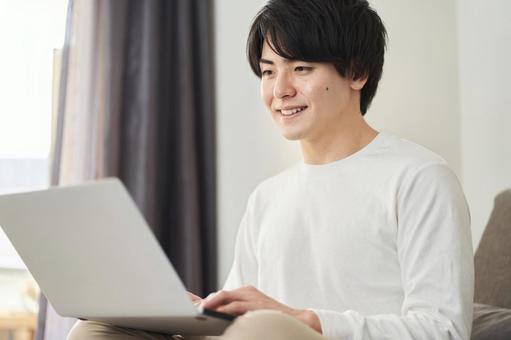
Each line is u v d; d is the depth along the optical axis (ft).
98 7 10.13
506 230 6.03
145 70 10.39
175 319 4.05
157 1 10.52
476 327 5.11
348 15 5.32
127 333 4.63
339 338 4.40
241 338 3.68
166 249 10.55
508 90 7.75
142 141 10.32
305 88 5.27
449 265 4.66
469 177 8.71
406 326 4.47
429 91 9.04
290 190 5.71
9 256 10.46
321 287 5.29
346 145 5.46
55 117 10.11
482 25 8.29
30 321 10.14
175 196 10.58
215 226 10.63
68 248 4.20
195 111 10.76
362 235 5.16
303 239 5.49
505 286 5.70
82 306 4.46
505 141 7.84
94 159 9.92
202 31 10.71
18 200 4.24
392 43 9.21
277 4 5.35
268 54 5.44
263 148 10.01
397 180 5.06
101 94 10.09
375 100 9.25
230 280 6.04
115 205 3.82
